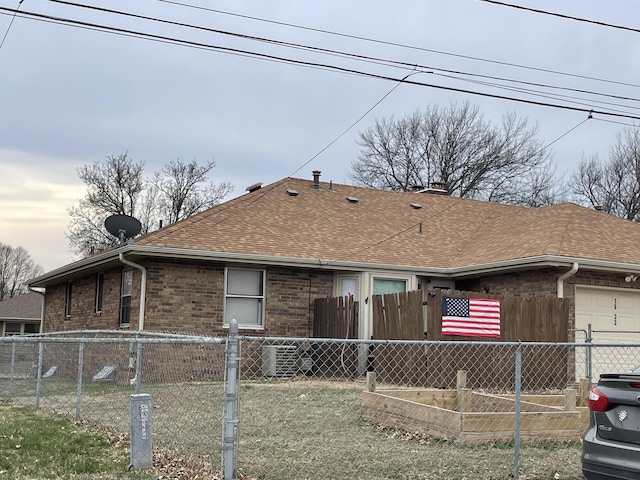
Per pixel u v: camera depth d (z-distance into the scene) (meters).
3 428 8.96
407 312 15.11
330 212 21.11
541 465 7.46
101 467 6.95
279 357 16.94
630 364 17.25
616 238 18.62
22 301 40.66
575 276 16.81
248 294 17.66
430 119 44.59
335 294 18.45
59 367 16.55
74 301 22.19
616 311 17.34
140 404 7.07
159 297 16.61
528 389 14.95
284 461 7.35
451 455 7.73
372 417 9.52
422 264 18.97
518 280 17.55
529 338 15.20
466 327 14.69
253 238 18.08
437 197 24.56
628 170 43.06
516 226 20.42
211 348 15.66
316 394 11.84
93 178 49.41
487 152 43.59
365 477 6.81
